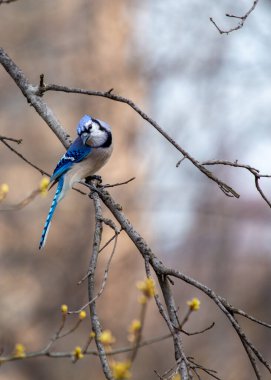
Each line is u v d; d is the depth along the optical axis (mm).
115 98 7066
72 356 5469
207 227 17000
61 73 17641
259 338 15922
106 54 17594
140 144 17359
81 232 15875
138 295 15867
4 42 17672
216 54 16844
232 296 16797
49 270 15836
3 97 17203
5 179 16781
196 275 16984
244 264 16953
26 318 15484
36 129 17156
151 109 17484
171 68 17125
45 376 14680
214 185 16641
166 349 14961
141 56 17547
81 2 17797
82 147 8789
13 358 5422
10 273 15922
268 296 16578
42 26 17797
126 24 17859
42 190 6098
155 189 16547
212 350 15547
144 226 16562
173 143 6754
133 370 14594
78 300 15398
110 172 16766
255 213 16797
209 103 16688
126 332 15398
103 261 15836
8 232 16172
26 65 17656
